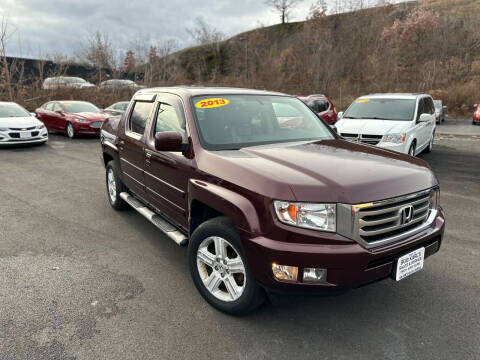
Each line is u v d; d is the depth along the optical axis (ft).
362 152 10.67
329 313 9.85
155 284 11.32
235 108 12.21
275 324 9.35
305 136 12.51
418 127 28.50
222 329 9.12
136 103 15.52
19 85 71.10
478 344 8.62
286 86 132.57
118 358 8.09
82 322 9.34
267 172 8.54
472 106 94.89
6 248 13.85
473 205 19.72
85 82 79.87
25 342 8.54
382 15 156.04
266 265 8.05
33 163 30.86
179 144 10.34
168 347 8.46
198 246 10.11
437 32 144.05
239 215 8.50
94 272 12.05
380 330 9.14
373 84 128.47
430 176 9.66
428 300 10.52
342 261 7.73
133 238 14.92
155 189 12.97
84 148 39.27
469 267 12.52
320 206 7.83
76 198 20.53
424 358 8.15
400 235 8.68
